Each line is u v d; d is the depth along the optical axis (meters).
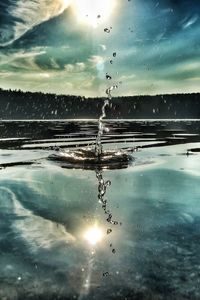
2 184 2.89
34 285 1.26
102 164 4.02
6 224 1.88
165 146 6.00
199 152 5.17
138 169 3.70
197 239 1.67
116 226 1.87
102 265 1.41
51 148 5.57
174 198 2.45
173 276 1.31
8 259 1.46
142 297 1.17
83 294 1.20
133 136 8.48
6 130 11.23
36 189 2.72
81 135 8.85
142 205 2.28
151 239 1.68
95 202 2.35
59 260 1.45
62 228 1.83
